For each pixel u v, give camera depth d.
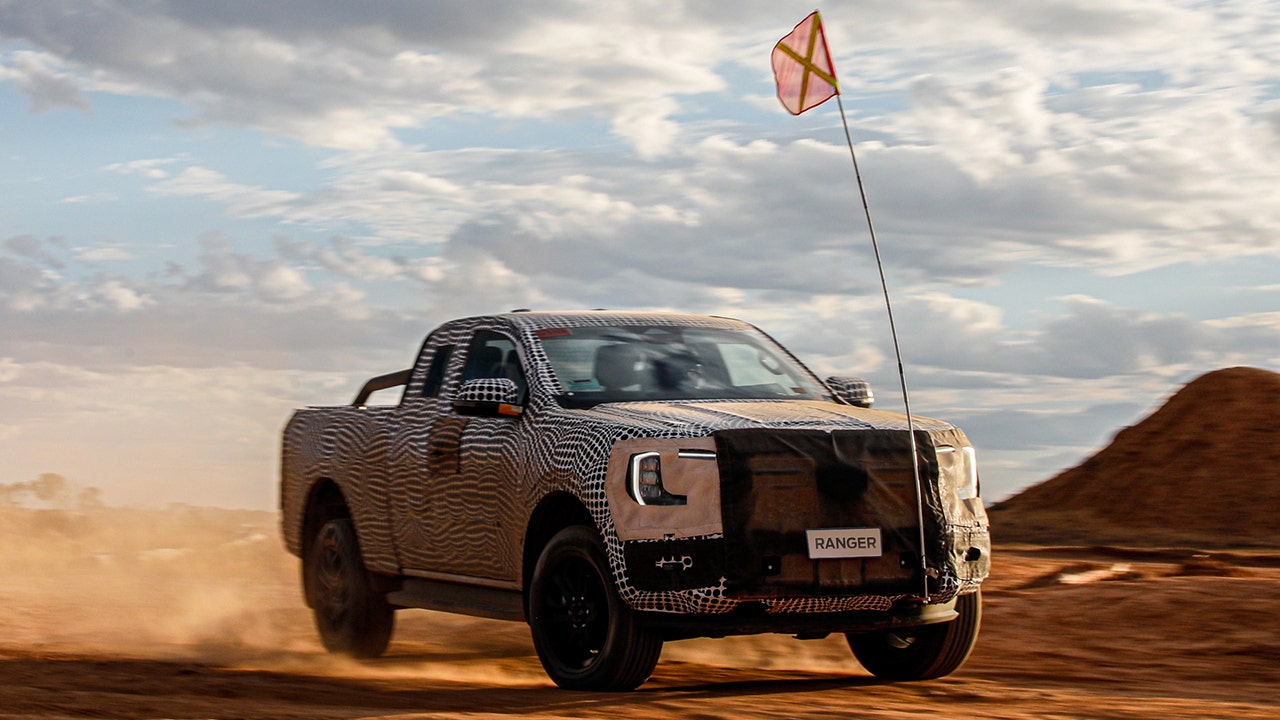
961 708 6.20
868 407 7.87
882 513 6.44
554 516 7.03
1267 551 22.67
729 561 6.17
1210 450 29.39
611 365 7.52
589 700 6.30
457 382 8.07
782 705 6.16
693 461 6.31
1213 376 31.88
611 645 6.43
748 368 7.86
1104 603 10.29
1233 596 10.15
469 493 7.54
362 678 7.61
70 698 6.21
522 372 7.57
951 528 6.64
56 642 9.20
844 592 6.31
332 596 8.95
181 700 6.32
